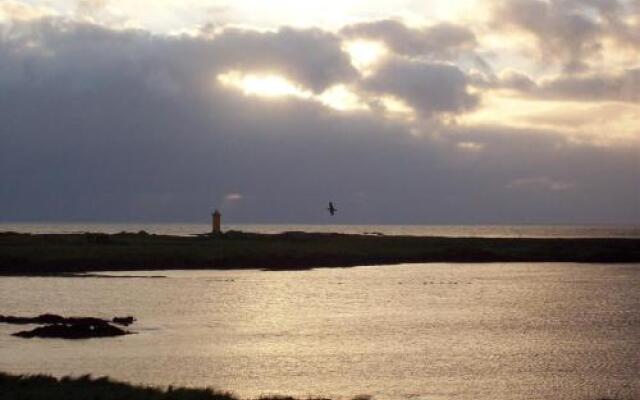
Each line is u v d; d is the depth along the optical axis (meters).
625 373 112.19
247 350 126.69
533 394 100.06
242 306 184.00
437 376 109.44
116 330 142.25
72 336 136.25
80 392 78.56
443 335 143.88
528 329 152.38
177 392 81.50
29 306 180.62
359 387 102.81
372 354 124.56
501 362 119.19
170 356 121.19
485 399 97.38
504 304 194.00
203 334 142.25
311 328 151.00
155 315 167.25
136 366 113.56
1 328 143.75
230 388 101.31
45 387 81.69
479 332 147.88
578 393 100.69
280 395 94.88
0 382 83.88
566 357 123.44
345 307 184.25
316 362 118.19
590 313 178.12
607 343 136.50
